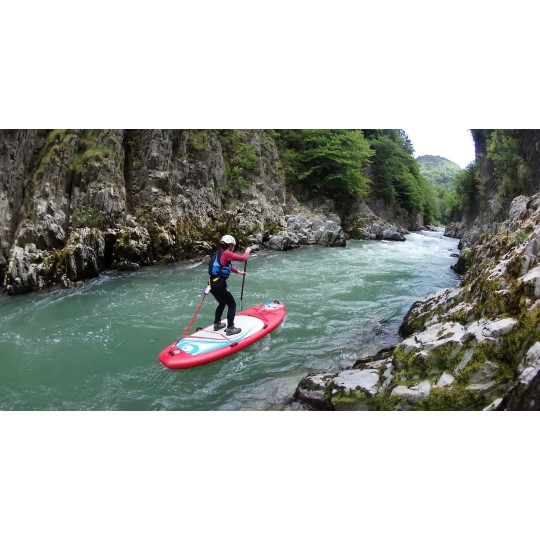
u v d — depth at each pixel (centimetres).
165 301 943
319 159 2428
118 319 827
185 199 1538
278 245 1688
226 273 680
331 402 486
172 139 1546
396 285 1118
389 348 640
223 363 638
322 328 777
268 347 693
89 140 1327
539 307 423
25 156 1211
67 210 1234
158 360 655
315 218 2180
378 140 3231
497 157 2095
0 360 654
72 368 631
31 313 862
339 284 1116
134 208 1429
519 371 395
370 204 3197
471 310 518
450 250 1978
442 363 462
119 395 557
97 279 1131
